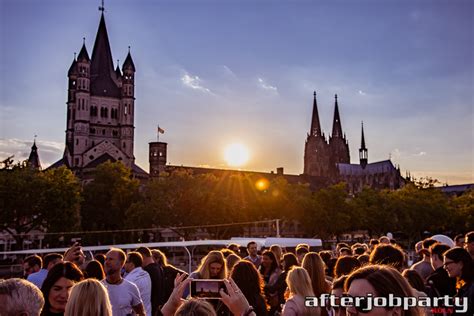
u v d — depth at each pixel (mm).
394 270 4703
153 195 113812
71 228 98625
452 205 165875
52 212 95312
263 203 119500
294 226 142250
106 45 191375
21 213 94688
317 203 124938
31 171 99938
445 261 9367
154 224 112125
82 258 13836
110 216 123750
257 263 19797
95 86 184500
